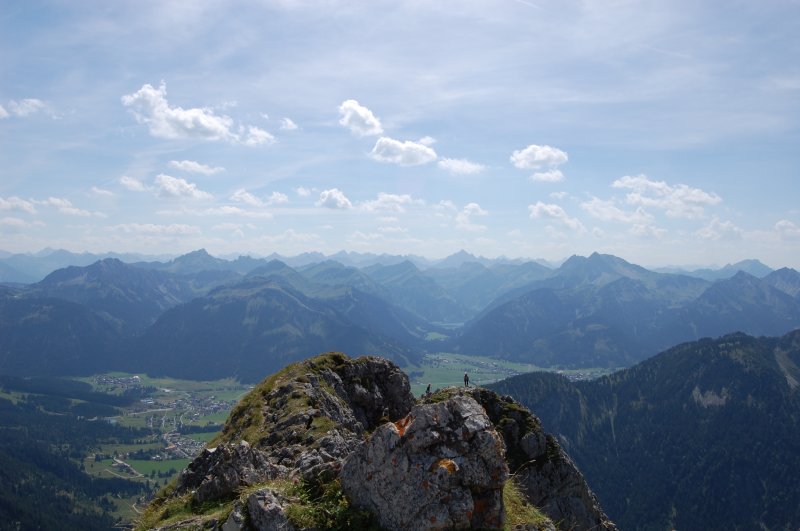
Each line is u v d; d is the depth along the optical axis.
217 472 26.44
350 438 38.28
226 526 21.17
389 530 19.36
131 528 26.44
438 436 20.06
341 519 19.73
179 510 25.75
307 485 21.84
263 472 27.25
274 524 19.78
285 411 44.97
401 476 19.72
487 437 20.47
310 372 55.81
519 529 22.66
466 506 19.09
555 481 59.50
